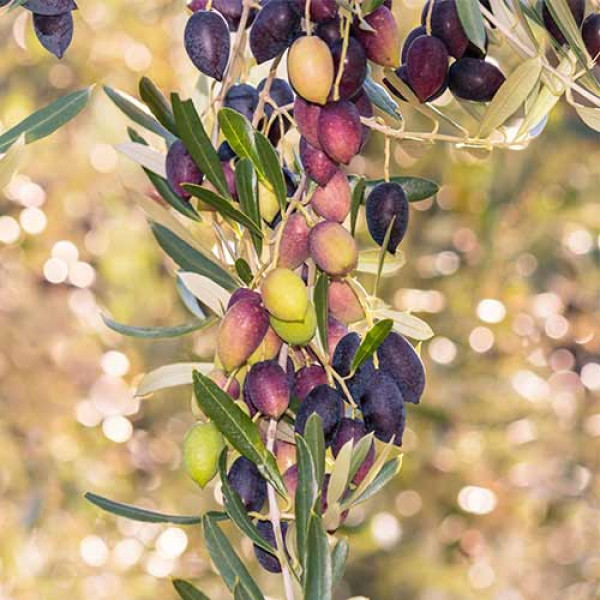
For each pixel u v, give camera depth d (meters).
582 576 2.93
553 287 2.99
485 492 2.90
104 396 2.77
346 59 0.92
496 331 2.93
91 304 2.82
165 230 1.01
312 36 0.91
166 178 0.99
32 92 2.74
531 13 0.97
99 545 2.55
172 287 2.80
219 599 2.54
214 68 0.95
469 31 0.94
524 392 2.91
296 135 1.04
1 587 2.45
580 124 2.70
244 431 0.90
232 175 0.96
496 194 2.82
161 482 2.79
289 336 0.90
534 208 2.88
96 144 2.79
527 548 2.94
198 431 0.91
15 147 0.95
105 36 2.71
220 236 0.99
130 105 1.01
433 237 2.88
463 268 2.92
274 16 0.93
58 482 2.62
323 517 0.90
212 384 0.89
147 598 2.51
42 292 2.86
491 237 2.85
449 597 2.78
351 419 0.92
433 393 2.79
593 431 2.95
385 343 0.92
